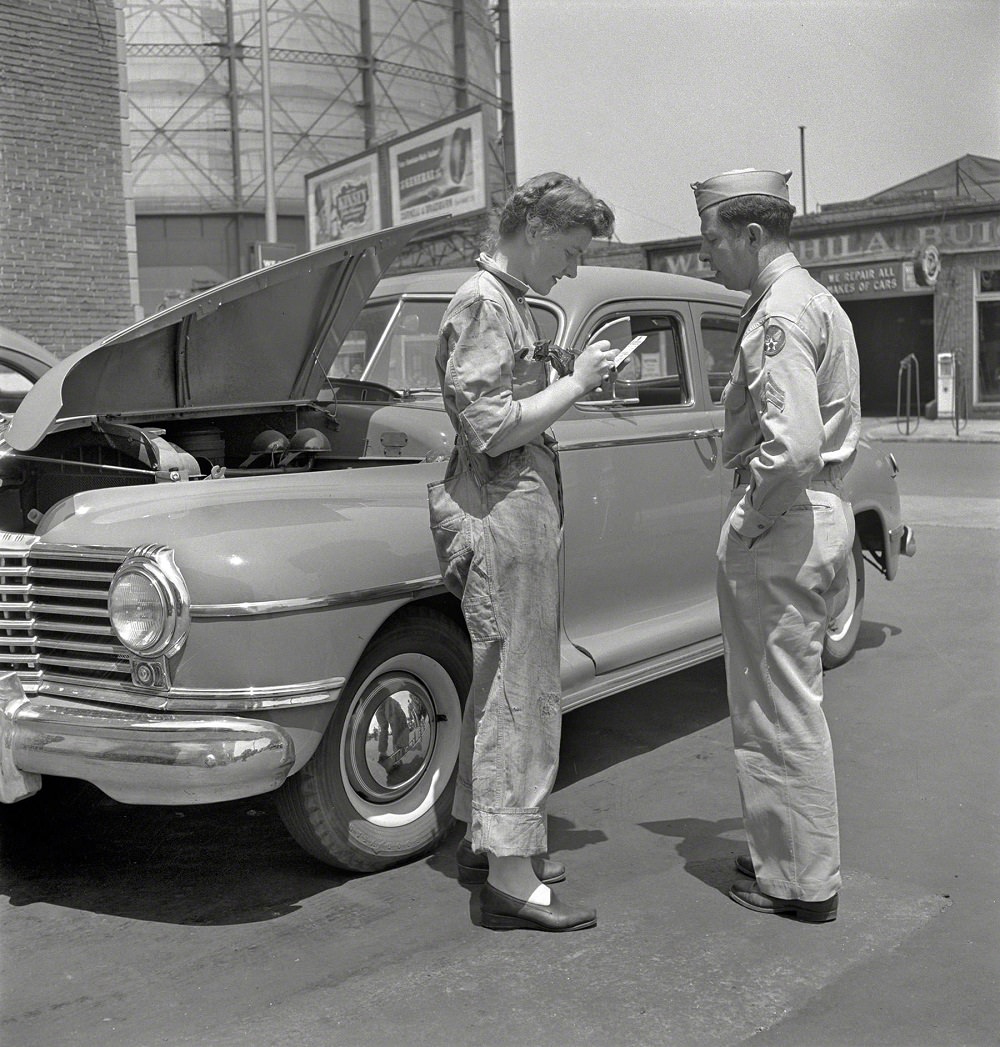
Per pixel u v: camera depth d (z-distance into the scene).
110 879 3.38
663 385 4.60
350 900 3.21
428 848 3.49
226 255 37.44
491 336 2.82
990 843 3.48
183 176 36.94
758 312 2.90
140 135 36.75
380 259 4.12
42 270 12.76
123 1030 2.54
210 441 4.33
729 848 3.51
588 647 4.05
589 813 3.83
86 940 3.00
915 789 3.94
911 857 3.38
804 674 2.95
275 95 36.91
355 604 3.11
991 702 4.91
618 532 4.17
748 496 2.89
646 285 4.58
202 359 4.00
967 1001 2.57
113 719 2.97
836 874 2.96
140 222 36.84
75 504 3.29
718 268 3.01
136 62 36.66
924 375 26.30
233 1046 2.47
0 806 3.97
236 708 2.95
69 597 3.16
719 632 4.63
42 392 3.55
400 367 4.77
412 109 38.75
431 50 39.12
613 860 3.43
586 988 2.67
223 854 3.56
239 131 37.00
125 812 3.93
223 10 36.97
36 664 3.21
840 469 3.00
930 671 5.40
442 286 4.74
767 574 2.92
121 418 3.91
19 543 3.26
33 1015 2.62
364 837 3.31
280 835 3.71
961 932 2.91
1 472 3.53
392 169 23.91
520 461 2.90
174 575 2.93
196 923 3.09
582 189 2.89
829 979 2.68
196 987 2.73
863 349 27.09
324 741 3.17
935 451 18.30
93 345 3.56
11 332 6.10
